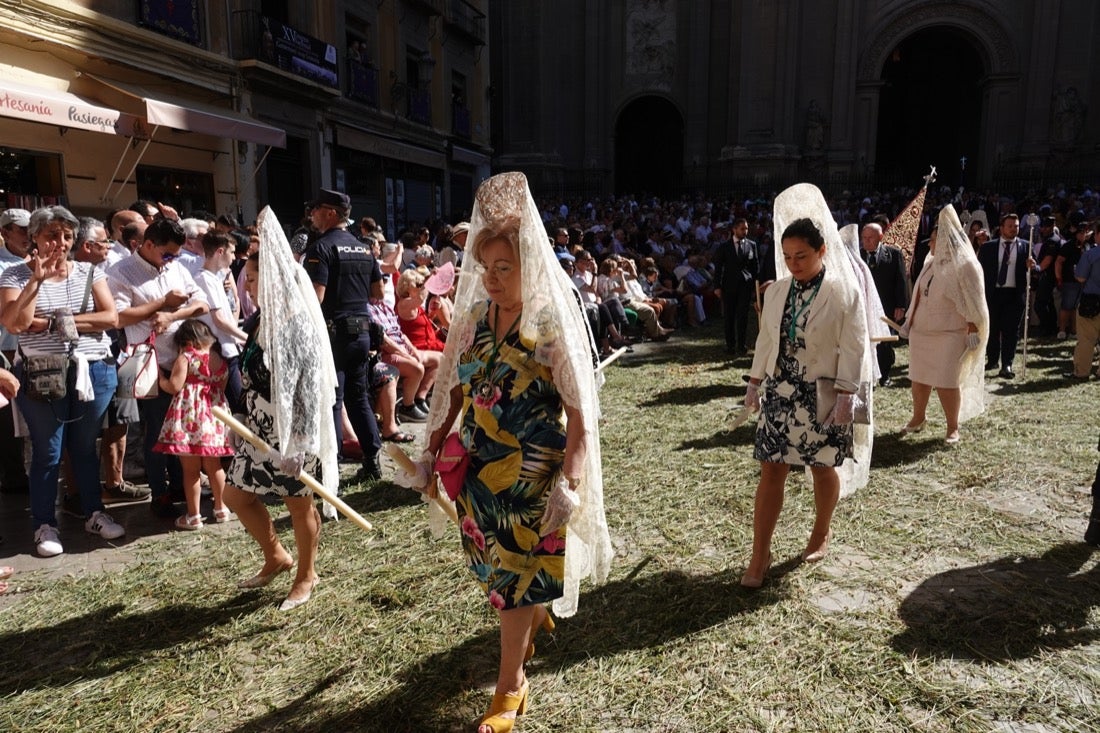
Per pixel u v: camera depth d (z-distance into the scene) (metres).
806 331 3.47
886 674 2.90
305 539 3.49
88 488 4.39
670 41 33.75
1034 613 3.30
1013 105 31.55
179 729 2.69
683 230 19.83
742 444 5.96
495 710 2.57
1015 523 4.31
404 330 7.33
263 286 3.26
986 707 2.70
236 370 5.30
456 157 24.20
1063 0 30.14
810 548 3.88
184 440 4.34
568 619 3.34
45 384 4.02
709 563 3.88
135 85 11.52
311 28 16.56
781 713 2.71
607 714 2.72
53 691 2.91
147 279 4.70
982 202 24.23
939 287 5.79
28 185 10.12
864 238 7.94
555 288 2.45
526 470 2.47
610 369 9.42
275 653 3.15
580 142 34.88
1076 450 5.64
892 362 8.03
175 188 12.76
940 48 38.75
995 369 9.11
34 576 3.88
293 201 16.22
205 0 12.95
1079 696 2.75
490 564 2.52
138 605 3.55
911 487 4.93
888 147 41.38
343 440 5.88
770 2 31.23
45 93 9.28
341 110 17.69
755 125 31.92
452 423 2.86
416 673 2.98
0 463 5.22
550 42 33.66
